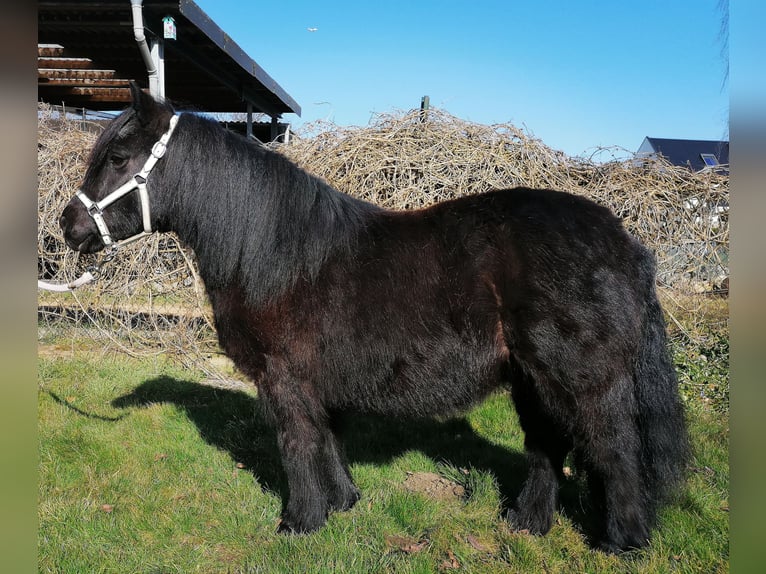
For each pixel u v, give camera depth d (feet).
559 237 8.07
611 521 8.45
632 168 18.74
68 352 21.89
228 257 8.75
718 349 18.76
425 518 9.66
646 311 8.41
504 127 17.76
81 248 9.23
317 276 8.61
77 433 13.05
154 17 21.45
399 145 17.54
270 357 8.75
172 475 11.35
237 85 32.12
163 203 9.03
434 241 8.52
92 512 9.82
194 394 17.04
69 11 21.07
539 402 8.77
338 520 9.55
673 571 8.09
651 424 8.30
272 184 8.84
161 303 20.53
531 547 8.74
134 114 8.80
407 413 8.78
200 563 8.54
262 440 13.17
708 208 18.89
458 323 8.19
